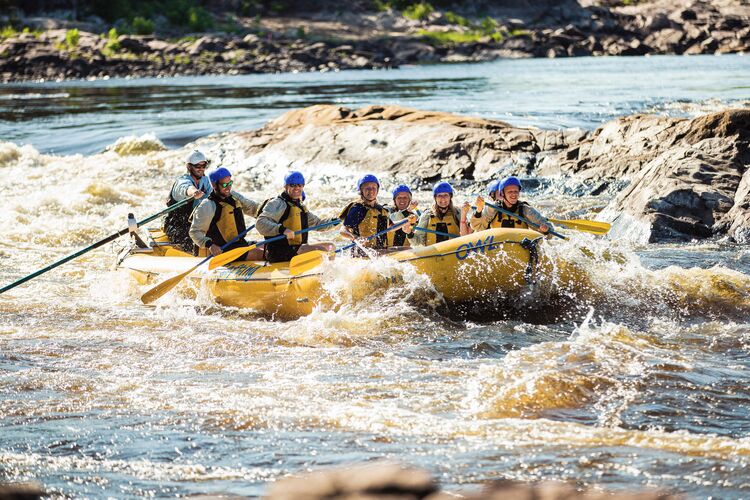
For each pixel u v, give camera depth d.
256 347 25.64
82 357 24.56
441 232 32.59
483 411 19.42
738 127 48.03
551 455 16.45
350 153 64.94
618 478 15.25
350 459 16.55
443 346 25.52
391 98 120.38
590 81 139.62
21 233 46.00
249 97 131.25
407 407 19.75
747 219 39.91
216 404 20.11
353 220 32.00
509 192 32.22
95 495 15.13
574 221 33.12
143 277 34.22
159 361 24.16
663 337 25.41
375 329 27.31
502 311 29.36
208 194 37.16
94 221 49.91
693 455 16.23
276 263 31.84
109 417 19.34
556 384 20.80
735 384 20.86
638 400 19.84
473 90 130.62
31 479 15.86
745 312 28.09
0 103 133.88
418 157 61.03
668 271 31.28
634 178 46.59
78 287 35.09
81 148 83.38
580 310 28.94
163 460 16.80
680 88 115.62
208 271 32.38
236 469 16.25
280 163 67.69
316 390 21.14
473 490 14.79
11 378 22.31
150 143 79.62
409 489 5.97
